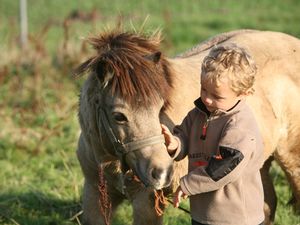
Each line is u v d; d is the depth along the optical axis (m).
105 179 5.84
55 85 12.98
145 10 29.27
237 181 4.70
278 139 6.59
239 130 4.52
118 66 4.79
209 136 4.74
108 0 32.56
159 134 4.81
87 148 5.73
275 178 8.73
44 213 7.96
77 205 8.04
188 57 6.35
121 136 4.88
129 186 5.56
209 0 33.22
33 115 11.91
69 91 12.80
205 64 4.55
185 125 4.98
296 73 6.62
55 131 10.55
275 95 6.43
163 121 5.29
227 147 4.48
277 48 6.66
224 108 4.61
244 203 4.73
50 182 8.88
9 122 11.54
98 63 4.89
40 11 29.08
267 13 29.88
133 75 4.75
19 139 10.59
